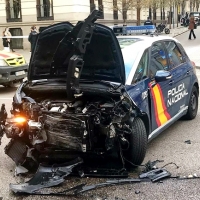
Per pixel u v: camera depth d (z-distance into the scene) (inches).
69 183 163.5
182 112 241.4
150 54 204.5
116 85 169.5
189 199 146.9
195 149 204.5
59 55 171.0
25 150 179.2
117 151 168.7
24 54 939.3
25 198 151.9
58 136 158.2
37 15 1059.9
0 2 1082.7
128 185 159.9
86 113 156.9
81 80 177.5
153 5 1360.7
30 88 181.9
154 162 181.3
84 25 153.3
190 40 1093.1
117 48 162.2
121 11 1139.3
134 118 168.7
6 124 174.4
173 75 222.2
